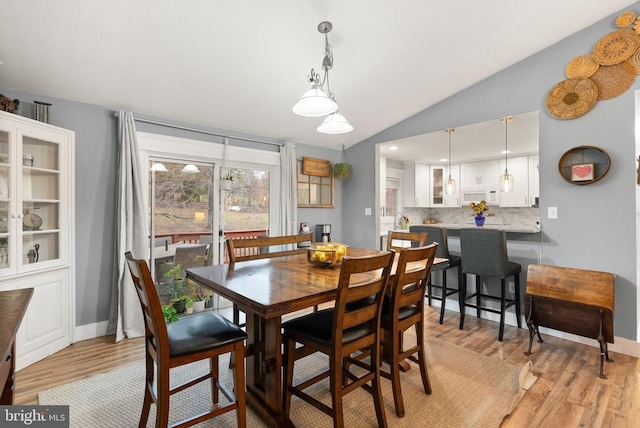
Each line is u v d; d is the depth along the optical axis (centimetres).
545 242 312
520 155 582
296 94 331
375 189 468
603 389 216
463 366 247
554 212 306
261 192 426
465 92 366
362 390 214
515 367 246
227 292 159
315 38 258
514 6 249
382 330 219
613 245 275
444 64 315
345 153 503
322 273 195
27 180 251
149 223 335
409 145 509
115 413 189
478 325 336
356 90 344
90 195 293
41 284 254
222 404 197
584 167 286
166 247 347
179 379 228
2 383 100
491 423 181
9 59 229
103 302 302
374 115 407
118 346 279
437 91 366
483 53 304
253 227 418
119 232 296
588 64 284
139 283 145
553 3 251
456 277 390
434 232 346
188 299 347
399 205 670
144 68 262
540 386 221
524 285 329
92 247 295
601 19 277
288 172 431
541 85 311
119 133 299
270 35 248
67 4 199
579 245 293
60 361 251
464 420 183
